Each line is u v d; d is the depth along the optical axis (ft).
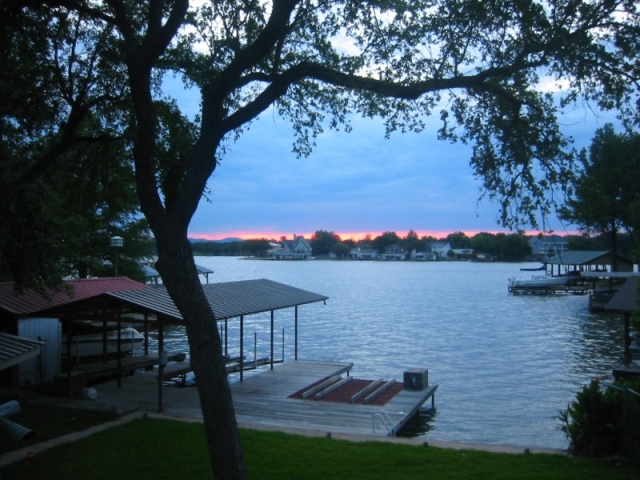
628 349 77.51
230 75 24.52
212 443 21.68
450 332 131.54
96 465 30.63
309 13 30.83
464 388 74.69
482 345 112.37
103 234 113.19
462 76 26.55
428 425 56.70
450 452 32.30
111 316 55.16
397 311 178.91
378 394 58.90
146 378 63.98
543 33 24.97
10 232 45.19
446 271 479.41
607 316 161.79
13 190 34.58
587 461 29.81
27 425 39.58
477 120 27.96
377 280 348.18
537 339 120.16
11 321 61.93
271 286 81.46
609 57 24.41
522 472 28.25
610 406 31.37
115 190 43.50
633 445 29.66
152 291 60.08
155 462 31.04
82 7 30.19
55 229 49.60
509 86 27.89
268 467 29.73
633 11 23.58
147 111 24.31
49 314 56.18
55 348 65.26
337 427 45.50
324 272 451.53
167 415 44.11
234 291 71.97
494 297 228.22
